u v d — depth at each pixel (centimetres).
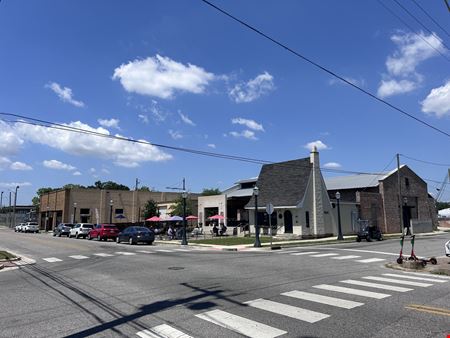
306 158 3978
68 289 1089
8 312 824
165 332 663
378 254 2177
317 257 1972
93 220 6762
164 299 925
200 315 769
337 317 745
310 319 732
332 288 1056
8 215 12056
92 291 1048
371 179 5009
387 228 4756
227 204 5438
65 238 4516
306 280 1197
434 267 1560
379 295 957
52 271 1526
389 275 1351
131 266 1594
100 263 1744
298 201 3712
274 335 638
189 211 6209
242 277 1262
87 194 6762
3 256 2075
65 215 6525
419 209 5419
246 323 708
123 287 1099
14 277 1385
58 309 845
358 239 3356
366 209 4509
